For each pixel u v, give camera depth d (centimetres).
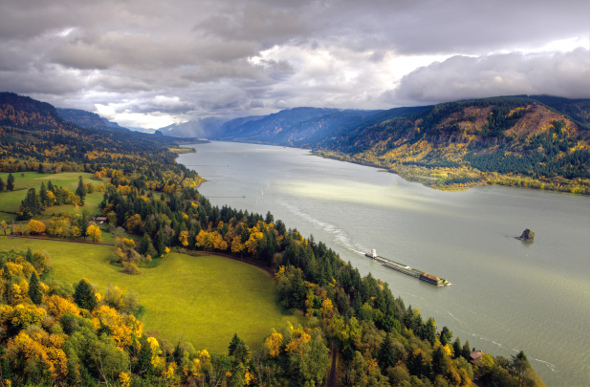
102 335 8169
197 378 8338
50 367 6850
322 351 9719
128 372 7706
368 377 9356
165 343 9256
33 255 11869
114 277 13800
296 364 9219
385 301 13325
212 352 9775
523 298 15525
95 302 9662
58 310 8525
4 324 7581
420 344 10906
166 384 7862
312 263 15050
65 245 16250
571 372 11206
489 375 10312
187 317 11681
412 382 9344
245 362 9000
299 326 11281
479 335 12912
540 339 12769
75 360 7256
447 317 14000
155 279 14562
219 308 12675
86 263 14438
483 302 15150
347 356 10375
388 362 9988
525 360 10469
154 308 11912
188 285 14300
